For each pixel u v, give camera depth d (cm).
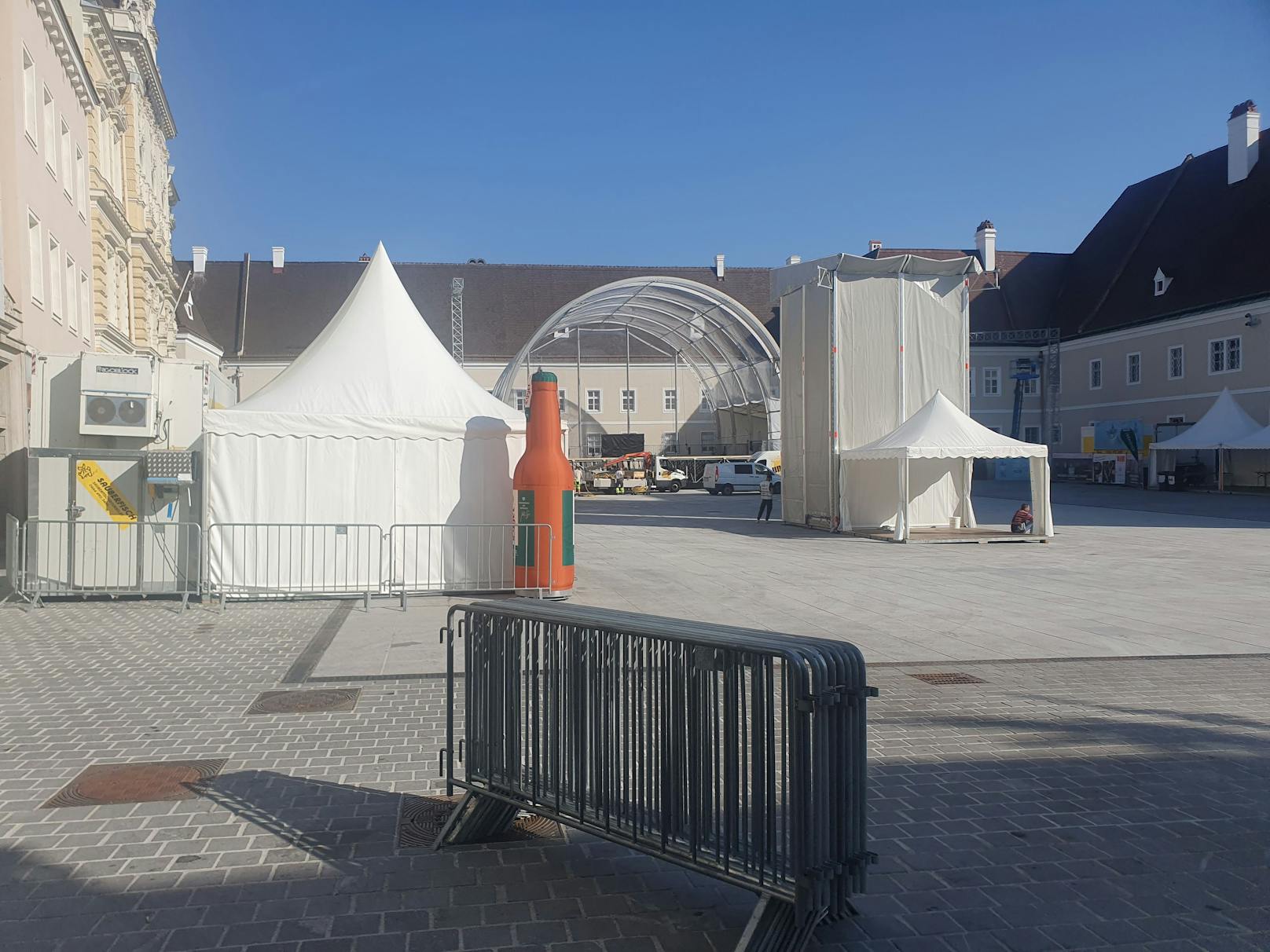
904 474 2114
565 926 357
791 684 320
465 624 450
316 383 1279
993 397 5791
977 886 398
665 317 5291
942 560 1762
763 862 332
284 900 376
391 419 1238
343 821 462
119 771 534
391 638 948
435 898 380
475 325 6234
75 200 2205
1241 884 400
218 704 689
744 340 4969
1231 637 988
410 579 1240
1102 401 5259
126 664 823
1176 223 5181
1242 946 349
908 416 2430
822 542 2158
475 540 1261
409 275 6425
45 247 1894
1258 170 4741
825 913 336
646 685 371
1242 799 504
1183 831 459
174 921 358
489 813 441
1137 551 1903
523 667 420
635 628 371
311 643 919
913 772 548
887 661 866
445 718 655
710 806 349
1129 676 801
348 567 1220
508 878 399
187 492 1195
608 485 5006
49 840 434
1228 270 4516
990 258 6244
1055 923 365
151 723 636
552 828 459
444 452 1258
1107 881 404
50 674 782
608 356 6231
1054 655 892
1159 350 4819
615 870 409
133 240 3105
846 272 2403
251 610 1120
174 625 1016
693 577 1507
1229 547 1956
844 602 1240
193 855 420
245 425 1192
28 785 510
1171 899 387
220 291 6209
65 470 1160
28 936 345
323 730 622
